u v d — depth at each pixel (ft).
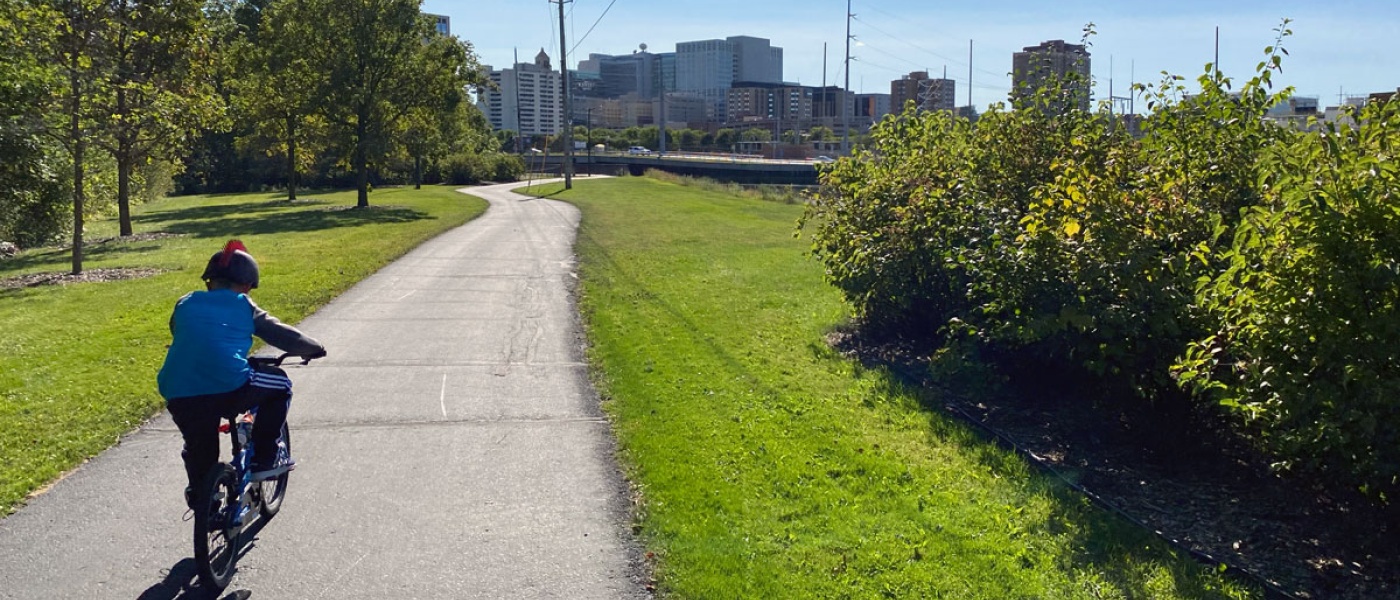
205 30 83.35
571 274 56.13
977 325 26.27
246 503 16.34
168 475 20.24
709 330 37.35
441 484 19.90
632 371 29.76
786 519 17.76
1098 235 21.72
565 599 14.93
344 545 16.89
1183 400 22.12
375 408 25.68
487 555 16.51
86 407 24.88
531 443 22.71
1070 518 17.97
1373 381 15.15
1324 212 15.39
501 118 503.61
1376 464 15.40
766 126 556.92
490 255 67.21
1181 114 26.84
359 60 133.49
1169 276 21.49
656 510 18.16
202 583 14.80
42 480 19.74
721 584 15.03
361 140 135.64
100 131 65.77
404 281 52.34
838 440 22.58
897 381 28.58
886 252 32.17
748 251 71.20
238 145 167.73
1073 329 22.70
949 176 32.83
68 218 89.35
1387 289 15.14
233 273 16.17
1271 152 19.53
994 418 25.05
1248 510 18.63
